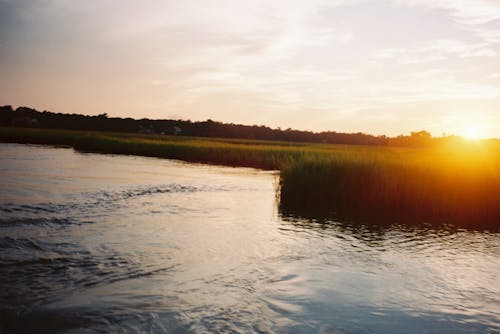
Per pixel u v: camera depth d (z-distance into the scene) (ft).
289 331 13.66
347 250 25.84
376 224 35.58
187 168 87.92
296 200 45.85
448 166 46.26
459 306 16.88
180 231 28.71
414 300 17.28
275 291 17.57
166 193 47.16
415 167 46.29
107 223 29.58
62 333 13.29
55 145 171.83
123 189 47.14
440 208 41.47
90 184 49.85
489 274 22.02
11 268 19.34
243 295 16.97
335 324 14.38
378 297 17.40
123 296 16.51
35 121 414.41
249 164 104.73
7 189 41.39
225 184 59.88
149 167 84.38
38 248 22.59
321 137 447.42
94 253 22.31
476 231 34.63
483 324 15.05
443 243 29.37
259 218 35.78
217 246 25.20
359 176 45.11
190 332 13.41
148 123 486.38
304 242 27.48
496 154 66.03
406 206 43.01
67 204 35.37
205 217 34.55
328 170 46.65
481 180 41.09
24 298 16.07
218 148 124.26
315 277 19.83
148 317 14.49
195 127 485.56
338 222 35.68
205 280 18.78
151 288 17.51
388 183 43.62
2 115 423.23
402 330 14.16
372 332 13.88
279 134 458.50
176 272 19.80
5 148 122.72
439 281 20.26
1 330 13.41
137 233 27.27
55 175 57.41
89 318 14.35
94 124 444.55
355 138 438.40
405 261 23.84
